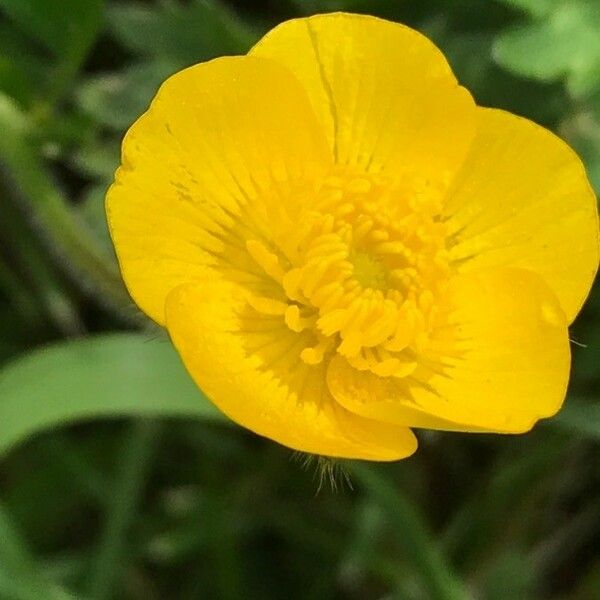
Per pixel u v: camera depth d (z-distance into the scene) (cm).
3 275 11
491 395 8
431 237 8
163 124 8
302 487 11
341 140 8
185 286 8
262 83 8
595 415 10
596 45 9
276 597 11
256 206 8
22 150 10
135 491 10
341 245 8
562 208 8
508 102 10
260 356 8
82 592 10
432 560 9
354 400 8
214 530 10
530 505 11
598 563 11
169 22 10
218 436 10
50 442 10
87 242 10
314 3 10
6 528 9
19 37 11
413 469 11
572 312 8
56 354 9
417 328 8
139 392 9
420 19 10
